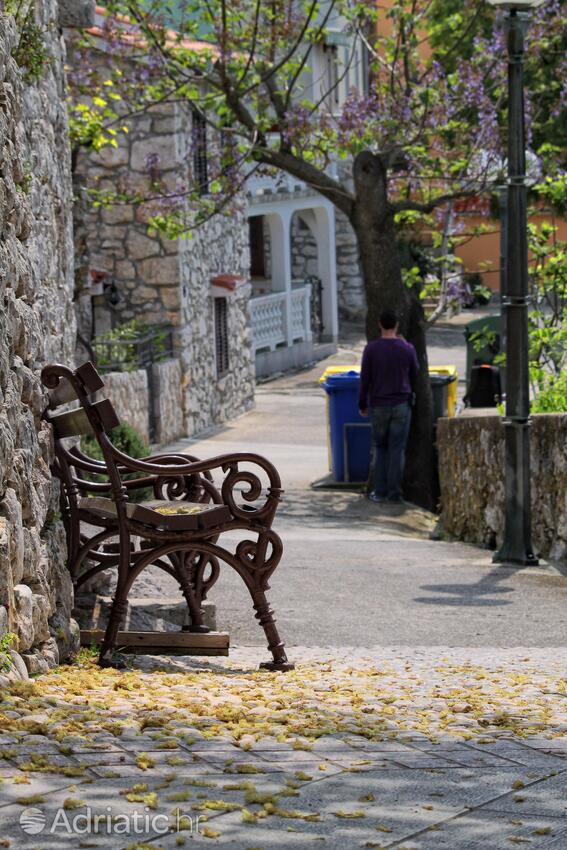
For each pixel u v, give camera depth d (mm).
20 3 7078
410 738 4969
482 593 10547
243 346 30391
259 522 6984
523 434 12203
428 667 7473
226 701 5656
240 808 3820
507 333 12273
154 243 25312
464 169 19734
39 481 6301
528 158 19891
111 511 6855
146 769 4227
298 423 28422
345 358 40750
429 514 17297
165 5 19906
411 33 20312
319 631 8898
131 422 22656
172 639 7301
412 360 17672
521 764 4590
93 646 7016
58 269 8242
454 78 19812
